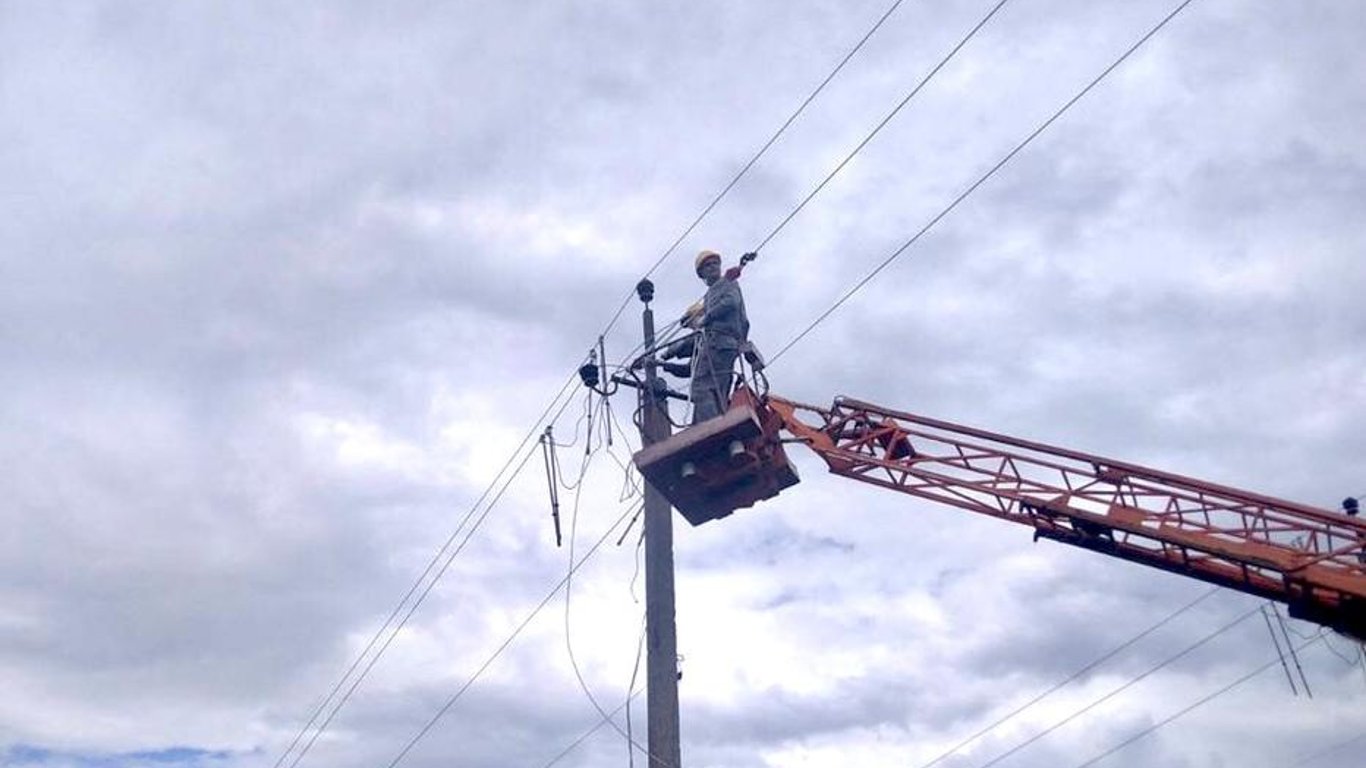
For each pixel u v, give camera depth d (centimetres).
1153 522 1869
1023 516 1947
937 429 2014
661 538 1723
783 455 1802
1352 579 1741
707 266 1908
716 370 1812
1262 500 1822
